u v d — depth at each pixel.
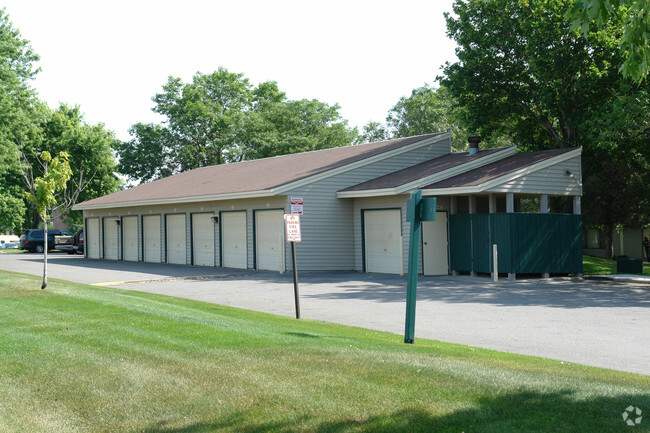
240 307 14.53
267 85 66.50
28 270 25.81
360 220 24.83
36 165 55.06
